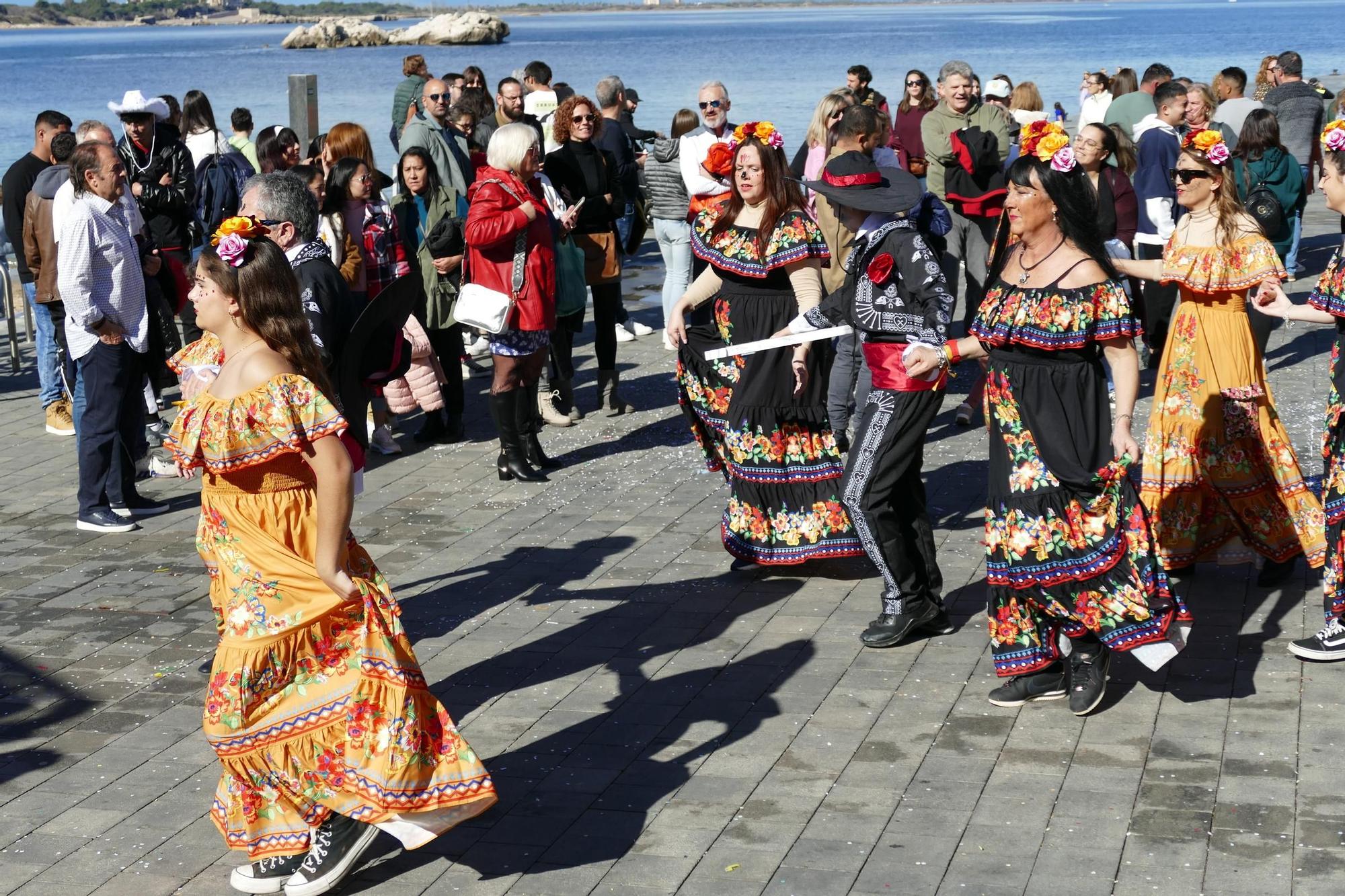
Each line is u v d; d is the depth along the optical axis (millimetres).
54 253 8867
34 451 9406
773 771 4773
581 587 6609
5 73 93938
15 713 5445
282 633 3979
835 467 6496
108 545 7461
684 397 6754
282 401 3879
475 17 142125
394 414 9180
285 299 4035
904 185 5555
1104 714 5094
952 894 3984
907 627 5773
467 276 8250
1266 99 13930
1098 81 17828
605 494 8070
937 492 7805
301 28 144250
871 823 4402
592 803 4617
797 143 27641
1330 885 3945
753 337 6418
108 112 49188
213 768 4984
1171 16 188250
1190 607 6047
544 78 13609
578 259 9234
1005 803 4480
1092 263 4816
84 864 4355
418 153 9438
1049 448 4891
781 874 4137
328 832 4105
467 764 4059
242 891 4176
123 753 5105
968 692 5324
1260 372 6062
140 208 9727
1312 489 7379
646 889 4102
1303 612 5945
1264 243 5887
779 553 6562
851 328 5855
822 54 85750
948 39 112000
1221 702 5141
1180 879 4008
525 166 8016
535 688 5516
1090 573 4875
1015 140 12555
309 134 14047
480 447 9188
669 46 116438
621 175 11016
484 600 6480
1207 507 6227
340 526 3908
